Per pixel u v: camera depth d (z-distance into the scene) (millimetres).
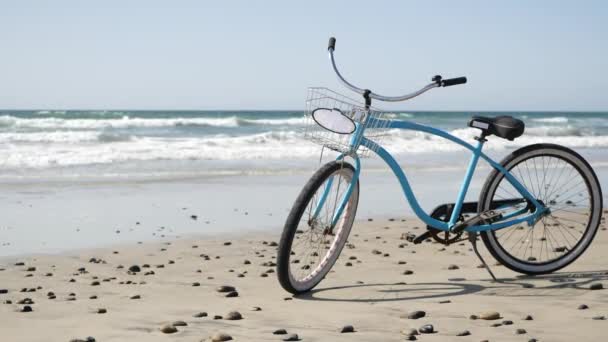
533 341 2852
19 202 9078
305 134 4070
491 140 27922
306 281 4172
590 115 99125
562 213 7762
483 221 4348
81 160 15141
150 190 10523
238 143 21406
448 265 5227
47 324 3328
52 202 9125
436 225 4258
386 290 4215
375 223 7766
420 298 3934
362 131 4016
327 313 3549
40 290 4395
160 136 29984
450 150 20719
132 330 3168
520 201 4473
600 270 4715
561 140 27828
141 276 4918
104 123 32875
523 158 4461
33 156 15633
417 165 15344
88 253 5949
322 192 4160
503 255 4496
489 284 4320
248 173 13203
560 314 3428
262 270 5168
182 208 8750
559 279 4414
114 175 12500
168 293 4238
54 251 6035
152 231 7109
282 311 3617
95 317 3492
